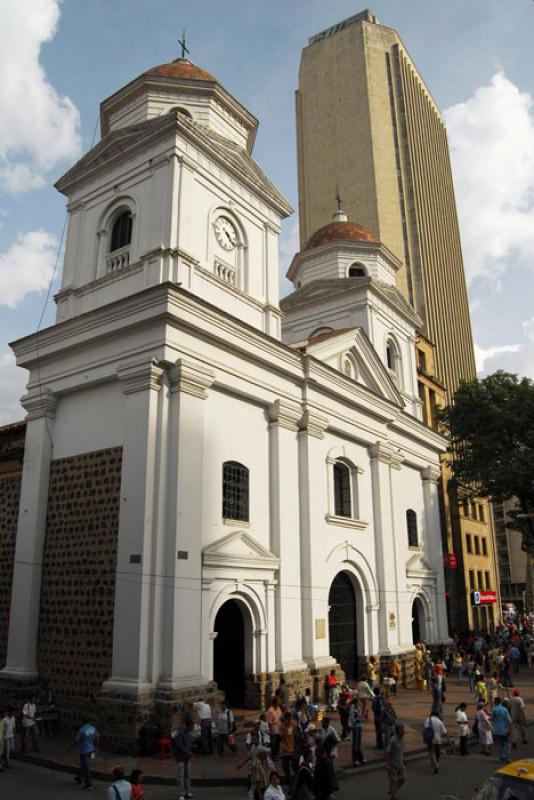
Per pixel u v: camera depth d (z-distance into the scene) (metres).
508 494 32.81
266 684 18.12
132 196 20.38
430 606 28.80
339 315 29.75
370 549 24.55
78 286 20.91
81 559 17.30
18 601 18.05
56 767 13.81
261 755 10.89
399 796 12.29
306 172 86.31
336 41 89.00
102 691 15.23
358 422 24.83
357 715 14.68
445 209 98.75
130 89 22.30
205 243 20.02
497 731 14.98
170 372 17.25
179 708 14.87
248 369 19.77
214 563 17.06
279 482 20.14
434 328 84.25
